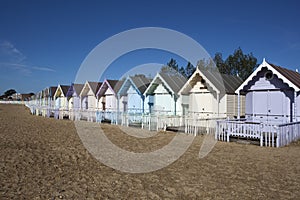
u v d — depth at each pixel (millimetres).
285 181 7977
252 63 38094
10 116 34688
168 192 7117
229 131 15273
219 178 8336
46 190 7125
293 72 18750
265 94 17266
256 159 10828
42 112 37656
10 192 6898
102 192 7082
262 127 13977
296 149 12945
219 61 38594
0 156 10734
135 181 8055
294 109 15688
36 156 11016
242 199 6609
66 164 9914
